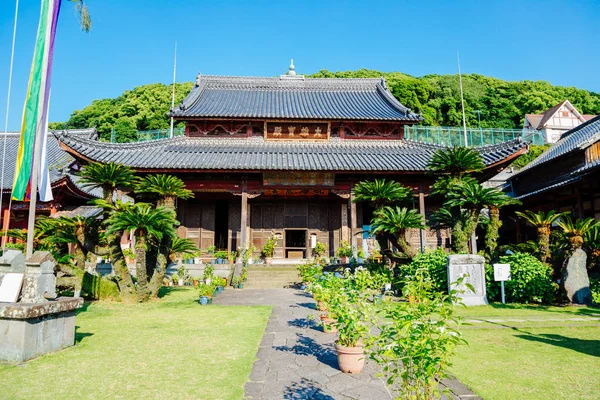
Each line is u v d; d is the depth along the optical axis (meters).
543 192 24.30
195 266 21.83
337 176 24.12
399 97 64.38
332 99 31.66
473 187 14.51
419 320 4.23
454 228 15.45
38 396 5.23
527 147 21.36
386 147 26.70
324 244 26.67
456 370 6.25
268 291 17.77
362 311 6.42
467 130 48.56
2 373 6.13
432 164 16.91
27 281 7.21
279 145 26.41
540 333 8.92
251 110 27.58
